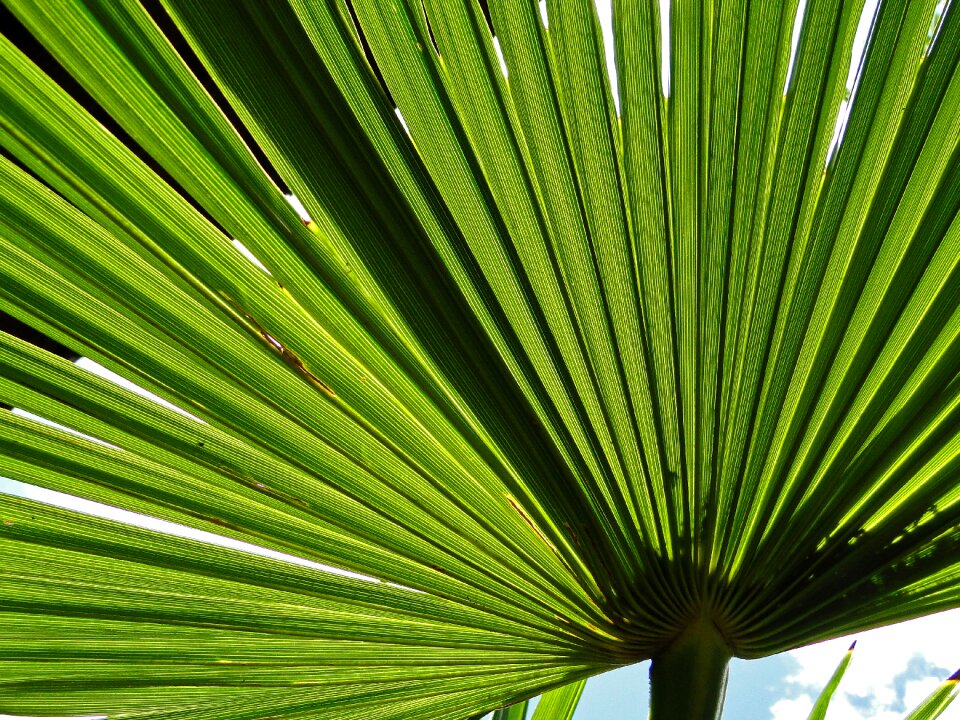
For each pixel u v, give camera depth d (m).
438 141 0.77
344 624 0.86
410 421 0.83
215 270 0.79
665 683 0.80
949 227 0.78
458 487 0.84
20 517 0.81
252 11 0.73
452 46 0.75
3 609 0.82
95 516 0.82
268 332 0.80
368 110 0.76
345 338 0.81
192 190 0.77
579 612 0.84
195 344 0.80
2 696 0.85
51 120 0.74
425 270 0.80
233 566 0.85
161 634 0.85
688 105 0.77
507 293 0.80
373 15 0.74
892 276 0.79
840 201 0.78
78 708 0.87
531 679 0.87
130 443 0.82
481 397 0.82
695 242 0.79
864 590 0.81
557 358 0.82
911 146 0.77
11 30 0.76
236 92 0.74
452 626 0.86
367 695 0.89
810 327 0.80
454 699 0.89
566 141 0.77
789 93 0.76
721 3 0.74
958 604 0.82
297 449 0.83
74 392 0.80
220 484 0.84
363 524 0.85
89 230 0.77
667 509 0.82
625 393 0.82
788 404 0.81
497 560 0.84
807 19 0.75
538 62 0.75
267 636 0.86
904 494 0.81
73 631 0.84
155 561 0.84
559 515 0.83
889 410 0.81
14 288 0.78
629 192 0.78
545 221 0.79
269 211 0.78
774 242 0.79
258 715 0.90
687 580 0.82
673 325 0.81
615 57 0.76
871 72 0.75
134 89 0.74
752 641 0.82
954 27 0.74
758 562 0.81
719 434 0.82
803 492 0.81
